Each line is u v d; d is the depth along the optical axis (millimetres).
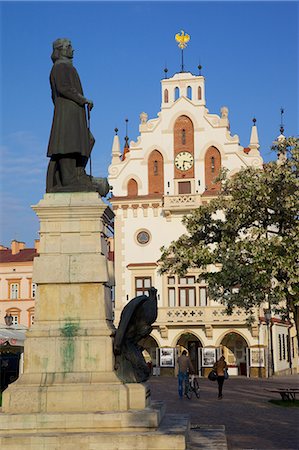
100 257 14914
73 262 14883
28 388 13977
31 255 68812
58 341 14461
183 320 47656
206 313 47375
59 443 12695
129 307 14695
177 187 50656
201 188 50219
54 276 14836
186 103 51375
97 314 14727
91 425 13305
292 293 25031
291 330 60000
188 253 27875
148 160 51375
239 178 28438
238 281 26922
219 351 47531
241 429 19016
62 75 15953
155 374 47812
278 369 51250
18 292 67250
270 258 24891
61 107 15875
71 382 14156
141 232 50375
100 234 15125
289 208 26328
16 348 30188
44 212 15172
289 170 26812
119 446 12664
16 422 13359
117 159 51906
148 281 49625
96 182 15969
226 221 28469
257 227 26469
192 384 29734
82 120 15883
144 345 49781
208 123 50875
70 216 15156
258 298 26609
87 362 14359
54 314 14758
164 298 49062
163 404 15344
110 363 14344
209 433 15680
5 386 32531
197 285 48781
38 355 14438
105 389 13883
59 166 15875
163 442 12656
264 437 17328
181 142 51125
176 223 49938
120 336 14430
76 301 14789
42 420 13359
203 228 29609
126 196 50969
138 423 13289
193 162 50688
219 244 27594
